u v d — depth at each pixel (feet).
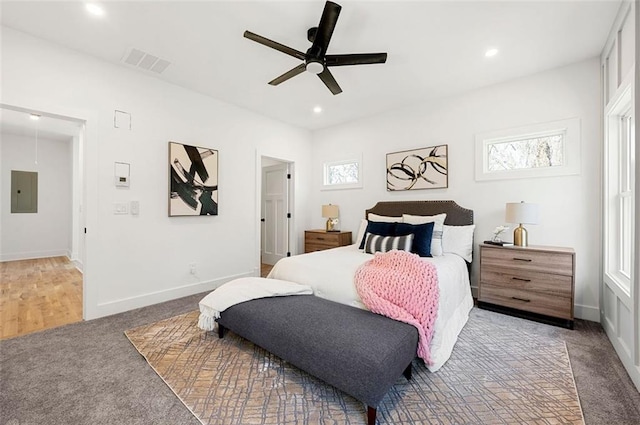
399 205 12.84
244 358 6.64
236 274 13.01
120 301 9.46
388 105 12.97
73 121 8.91
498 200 10.64
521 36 7.74
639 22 5.51
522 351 6.92
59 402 5.12
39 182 19.42
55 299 10.77
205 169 11.70
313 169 17.12
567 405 5.04
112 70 9.26
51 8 6.70
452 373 6.02
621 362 6.38
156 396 5.30
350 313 6.11
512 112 10.30
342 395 5.34
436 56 8.74
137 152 9.85
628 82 6.24
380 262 7.61
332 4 5.52
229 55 8.79
